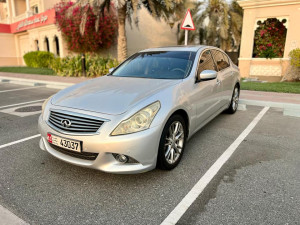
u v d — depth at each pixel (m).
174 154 3.11
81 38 15.41
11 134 4.38
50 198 2.54
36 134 4.38
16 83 11.48
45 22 18.75
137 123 2.56
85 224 2.18
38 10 22.36
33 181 2.85
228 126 4.82
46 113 3.00
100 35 15.48
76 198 2.54
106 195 2.59
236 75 5.50
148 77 3.71
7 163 3.27
